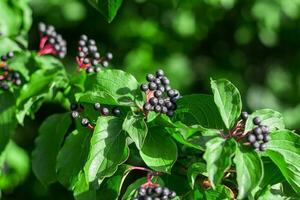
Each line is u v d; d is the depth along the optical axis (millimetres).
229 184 3455
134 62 9039
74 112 3553
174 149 3303
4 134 4172
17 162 7703
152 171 3375
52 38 4406
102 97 3406
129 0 9312
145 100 3486
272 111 3383
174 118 3521
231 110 3291
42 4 9023
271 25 8797
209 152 3061
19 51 4379
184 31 9078
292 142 3273
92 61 4086
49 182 4098
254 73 9781
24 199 8938
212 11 9047
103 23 9344
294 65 9594
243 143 3193
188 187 3467
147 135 3352
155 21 9273
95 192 3457
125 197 3318
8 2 5340
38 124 9109
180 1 6098
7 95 4195
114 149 3301
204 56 9781
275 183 3385
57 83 4121
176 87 9219
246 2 8992
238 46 9727
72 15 9078
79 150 3656
